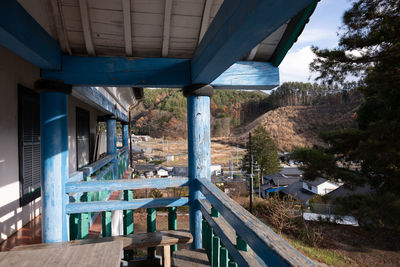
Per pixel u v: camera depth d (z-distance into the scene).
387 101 9.35
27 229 3.02
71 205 2.13
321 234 14.80
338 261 12.22
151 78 2.29
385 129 8.42
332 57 8.88
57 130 2.07
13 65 2.98
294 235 15.52
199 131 2.37
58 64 2.08
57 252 1.31
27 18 1.56
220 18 1.45
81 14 1.91
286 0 0.91
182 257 1.98
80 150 6.03
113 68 2.22
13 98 2.96
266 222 17.55
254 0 0.98
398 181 8.74
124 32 2.07
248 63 2.42
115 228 4.33
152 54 2.29
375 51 8.62
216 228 1.72
